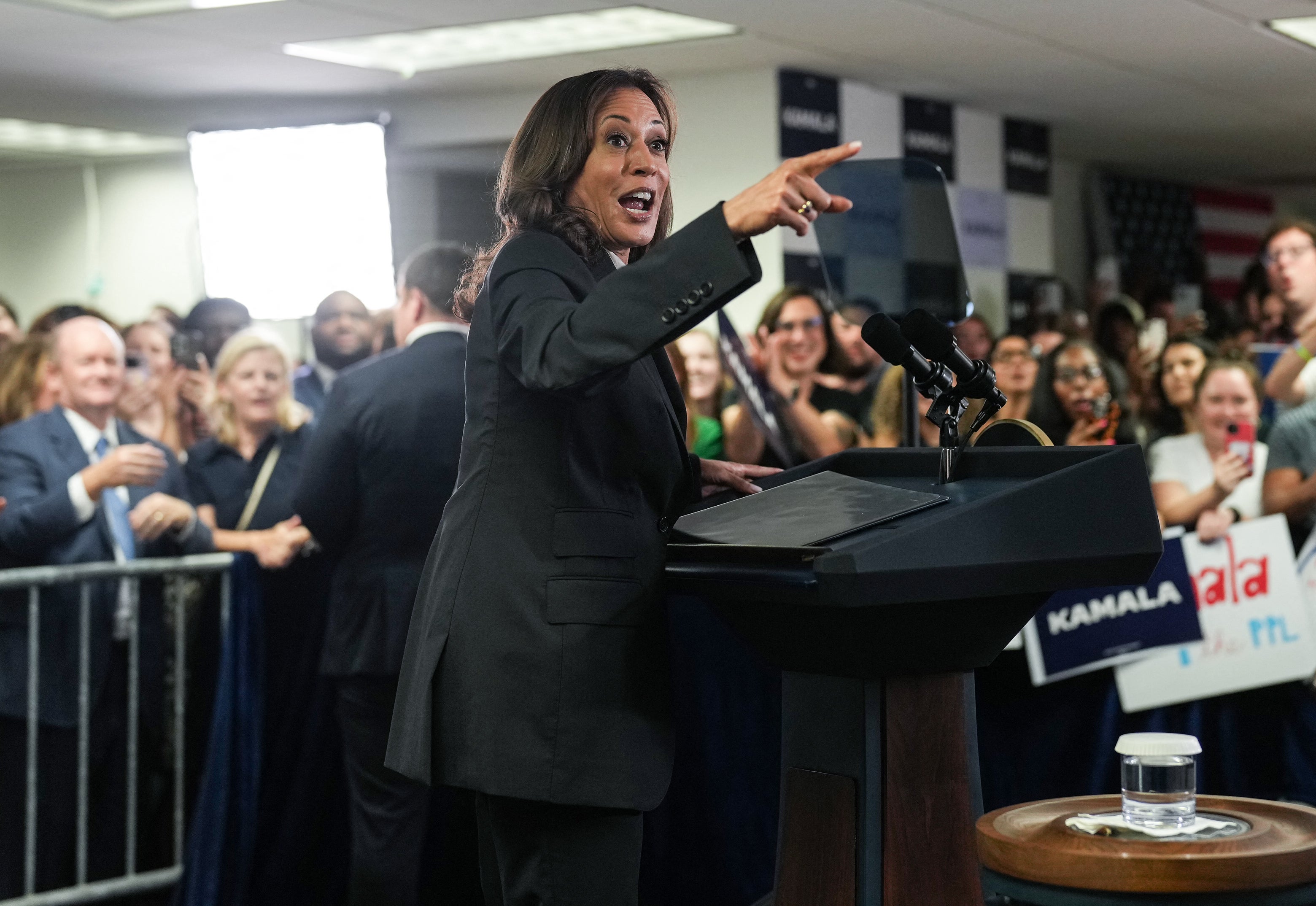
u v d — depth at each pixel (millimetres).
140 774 3402
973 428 1635
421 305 3184
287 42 5633
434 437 3086
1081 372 3869
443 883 3283
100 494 3299
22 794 3234
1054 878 1416
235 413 3824
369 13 5125
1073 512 1469
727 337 4629
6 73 6102
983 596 1444
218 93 6578
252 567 3281
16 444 3457
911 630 1487
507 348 1515
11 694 3211
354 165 6633
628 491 1619
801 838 1604
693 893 3061
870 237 3305
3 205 8703
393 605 3066
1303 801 3068
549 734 1532
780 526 1516
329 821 3348
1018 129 7777
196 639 3396
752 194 1371
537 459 1586
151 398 4559
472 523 1608
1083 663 2994
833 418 4840
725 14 5172
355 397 3094
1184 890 1355
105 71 6078
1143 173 10344
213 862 3180
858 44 5734
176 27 5316
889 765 1547
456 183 8180
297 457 3807
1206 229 11211
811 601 1375
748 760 3092
